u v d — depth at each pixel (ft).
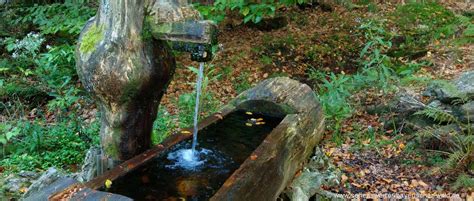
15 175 11.44
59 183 7.39
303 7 29.01
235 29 25.67
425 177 11.87
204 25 7.64
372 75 17.10
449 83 13.43
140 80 8.31
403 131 14.30
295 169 11.12
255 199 8.48
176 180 8.68
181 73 20.59
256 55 22.72
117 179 7.97
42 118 16.52
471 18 23.45
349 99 16.89
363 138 14.30
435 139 12.80
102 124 9.19
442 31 23.72
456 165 11.49
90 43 8.35
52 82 17.13
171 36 7.98
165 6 8.09
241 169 8.45
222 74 20.58
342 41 24.08
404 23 25.68
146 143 9.61
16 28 21.91
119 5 7.96
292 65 22.04
